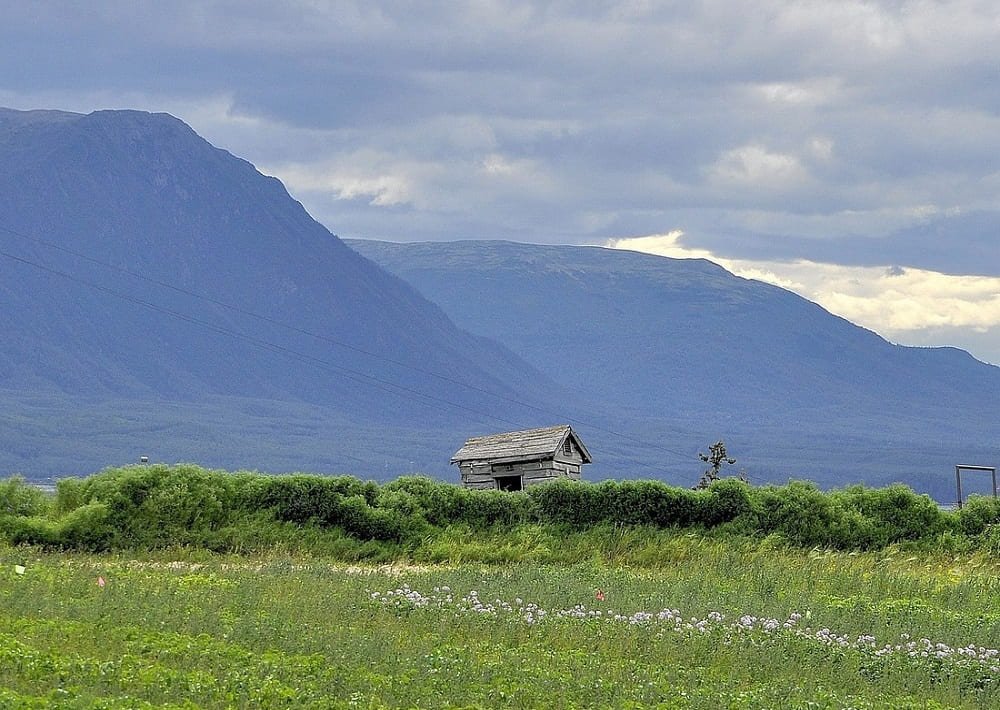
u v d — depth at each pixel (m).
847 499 82.25
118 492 69.81
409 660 39.38
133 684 33.84
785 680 42.06
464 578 58.53
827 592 62.00
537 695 36.69
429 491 78.88
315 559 68.94
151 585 50.62
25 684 33.09
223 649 38.88
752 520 79.31
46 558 60.72
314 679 36.19
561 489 79.00
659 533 77.50
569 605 52.44
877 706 39.41
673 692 38.75
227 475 75.25
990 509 82.06
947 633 51.50
